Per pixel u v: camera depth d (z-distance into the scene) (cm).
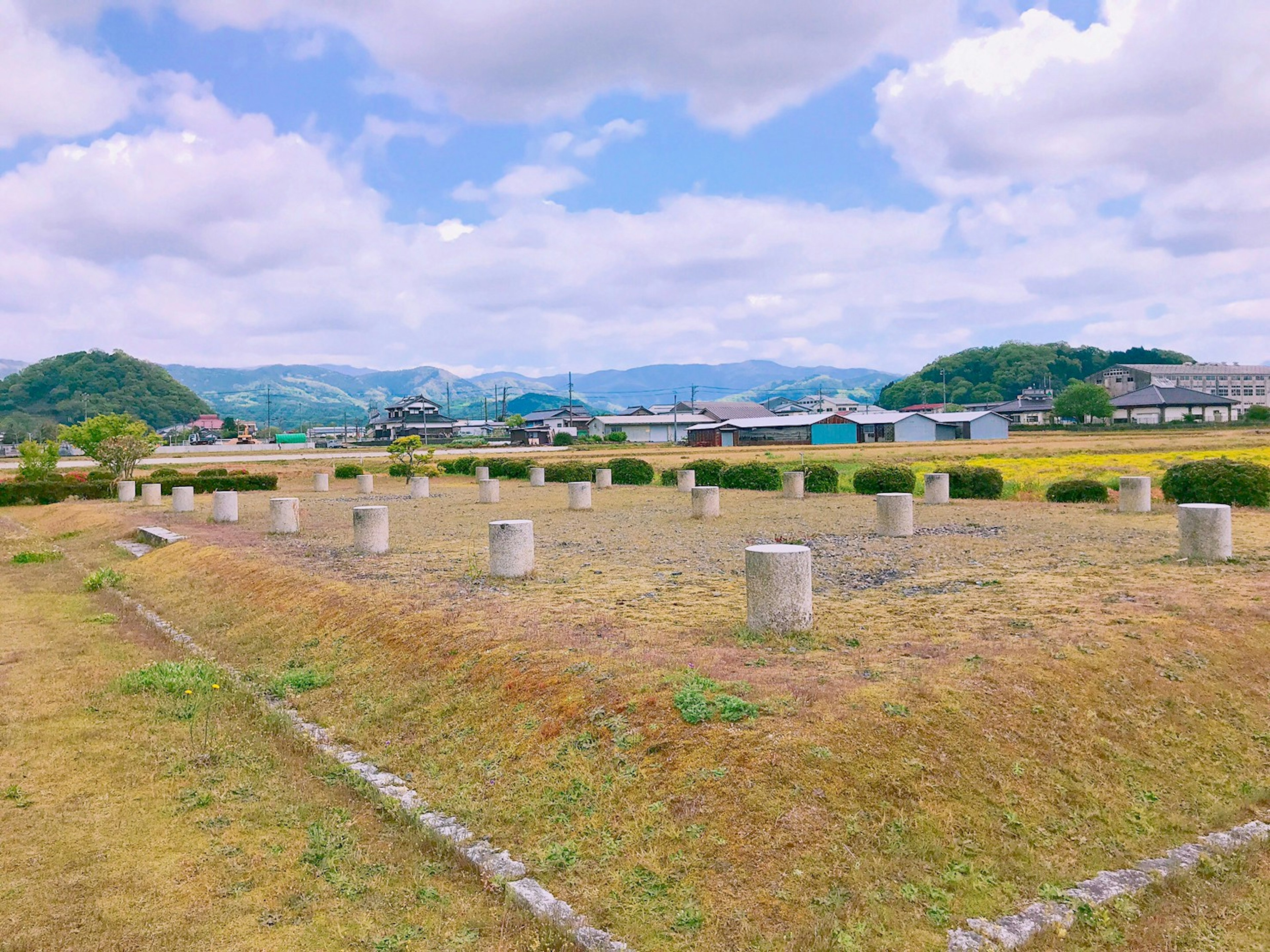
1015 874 439
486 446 8306
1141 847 473
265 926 433
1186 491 1714
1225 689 632
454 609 879
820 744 496
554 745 571
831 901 402
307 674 823
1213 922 420
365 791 583
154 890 466
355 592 1016
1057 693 586
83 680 870
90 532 2089
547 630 768
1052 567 1028
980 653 640
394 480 3978
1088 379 12769
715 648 691
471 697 676
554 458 5016
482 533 1634
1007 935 395
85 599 1335
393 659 801
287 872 487
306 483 3975
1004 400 13738
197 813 565
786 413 12744
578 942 401
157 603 1242
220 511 2062
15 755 667
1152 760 548
